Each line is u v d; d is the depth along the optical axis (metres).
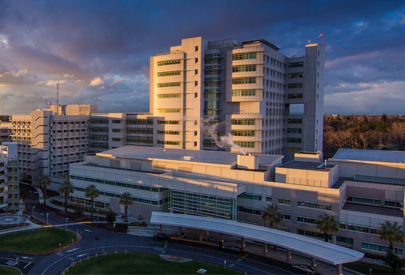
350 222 73.56
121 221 92.00
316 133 149.88
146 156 105.12
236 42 137.75
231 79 131.75
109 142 152.00
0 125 190.75
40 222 91.06
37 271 62.47
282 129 153.25
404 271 62.91
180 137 136.25
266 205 83.50
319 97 150.12
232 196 80.06
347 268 64.44
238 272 62.25
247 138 127.06
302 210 78.75
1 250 72.19
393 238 62.62
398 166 84.25
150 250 72.69
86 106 162.75
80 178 108.44
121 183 98.69
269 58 132.88
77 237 80.12
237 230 71.00
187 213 88.00
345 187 83.31
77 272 61.53
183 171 96.88
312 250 60.53
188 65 134.50
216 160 96.75
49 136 138.25
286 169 82.62
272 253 71.81
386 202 79.81
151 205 92.62
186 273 61.38
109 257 68.56
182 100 135.62
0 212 99.06
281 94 150.25
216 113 135.50
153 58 152.25
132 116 147.62
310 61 147.12
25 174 143.62
